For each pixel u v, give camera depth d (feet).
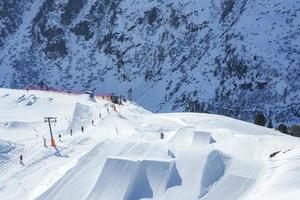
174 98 448.65
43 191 129.08
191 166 119.55
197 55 487.61
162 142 141.18
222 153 121.60
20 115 272.10
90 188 125.39
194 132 147.54
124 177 120.16
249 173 114.62
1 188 146.20
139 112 256.73
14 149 184.14
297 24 438.40
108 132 195.52
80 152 168.14
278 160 119.44
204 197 110.11
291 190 93.86
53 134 211.00
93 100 313.32
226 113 391.24
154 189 116.26
